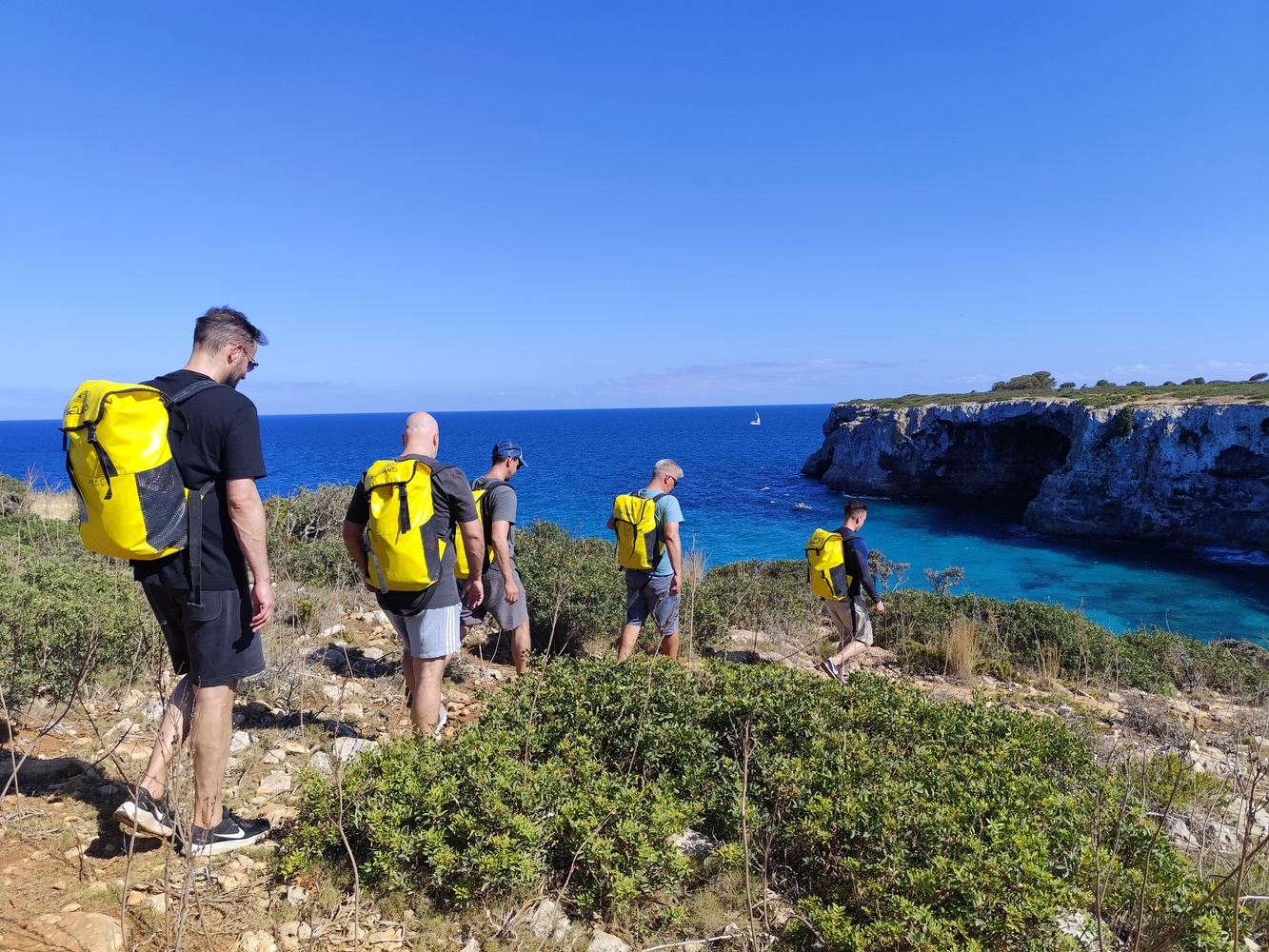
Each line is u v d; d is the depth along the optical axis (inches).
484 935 114.5
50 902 106.9
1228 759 241.4
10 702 160.9
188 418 113.8
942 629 399.9
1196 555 1370.6
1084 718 264.2
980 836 131.3
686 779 155.1
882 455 2160.4
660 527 250.8
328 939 110.4
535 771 144.0
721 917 125.8
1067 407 1747.0
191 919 109.3
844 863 126.9
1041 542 1535.4
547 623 302.4
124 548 109.0
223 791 148.4
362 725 197.8
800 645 374.3
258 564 119.4
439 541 161.9
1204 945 114.7
